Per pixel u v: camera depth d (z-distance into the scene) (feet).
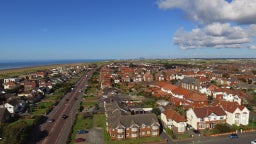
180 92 463.01
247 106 412.57
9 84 634.02
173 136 270.87
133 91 565.12
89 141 264.52
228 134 280.51
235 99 434.71
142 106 411.95
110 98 439.63
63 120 345.51
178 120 287.48
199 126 300.40
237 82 643.04
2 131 255.50
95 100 483.92
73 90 610.65
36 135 284.20
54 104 442.91
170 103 424.46
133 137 275.39
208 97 483.10
